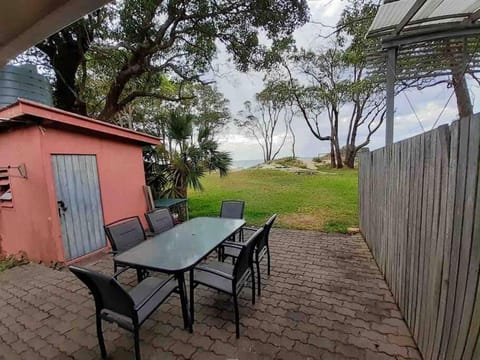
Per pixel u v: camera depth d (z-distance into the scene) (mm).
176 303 2678
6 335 2287
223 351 2004
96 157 4449
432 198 1695
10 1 1044
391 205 2754
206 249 2490
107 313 1917
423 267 1859
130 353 2012
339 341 2084
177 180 6316
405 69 3891
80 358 1989
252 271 2559
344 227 5270
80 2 1101
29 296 2959
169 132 6324
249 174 16031
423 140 1859
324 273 3281
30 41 1391
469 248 1240
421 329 1895
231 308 2566
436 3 2650
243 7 6016
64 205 3930
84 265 3885
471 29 3137
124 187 5004
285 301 2668
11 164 4105
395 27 3123
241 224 3352
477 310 1170
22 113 3230
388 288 2871
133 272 3490
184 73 8055
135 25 6059
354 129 17359
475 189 1187
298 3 5707
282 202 7934
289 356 1942
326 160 22094
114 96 7316
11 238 4422
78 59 7055
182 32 6695
